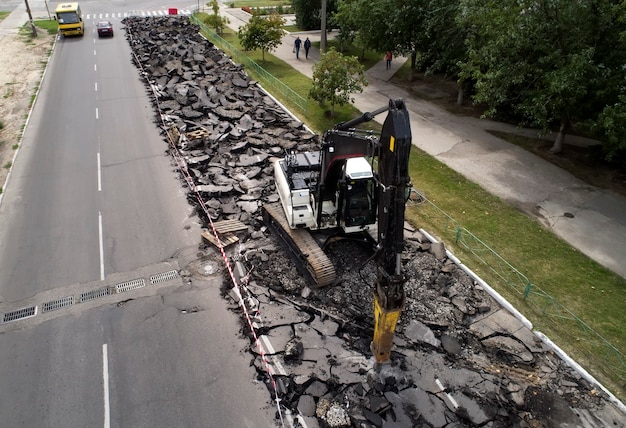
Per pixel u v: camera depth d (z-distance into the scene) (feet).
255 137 82.89
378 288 36.09
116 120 92.32
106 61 129.29
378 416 37.45
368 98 105.60
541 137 86.22
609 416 38.11
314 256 49.52
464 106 101.45
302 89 109.40
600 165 76.59
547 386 40.57
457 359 42.83
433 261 54.08
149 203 65.87
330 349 43.42
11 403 38.68
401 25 99.50
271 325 45.91
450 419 37.58
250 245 57.26
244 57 130.00
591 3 64.95
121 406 38.34
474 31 83.51
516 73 72.54
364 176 48.47
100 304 48.65
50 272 52.95
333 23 141.28
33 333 45.24
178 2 226.58
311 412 37.83
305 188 52.95
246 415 37.65
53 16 191.62
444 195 68.74
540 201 67.46
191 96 99.86
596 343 44.73
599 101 67.56
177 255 55.77
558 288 51.57
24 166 75.72
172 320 46.73
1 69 123.85
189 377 40.81
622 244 58.75
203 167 75.05
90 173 73.61
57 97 104.47
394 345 43.86
